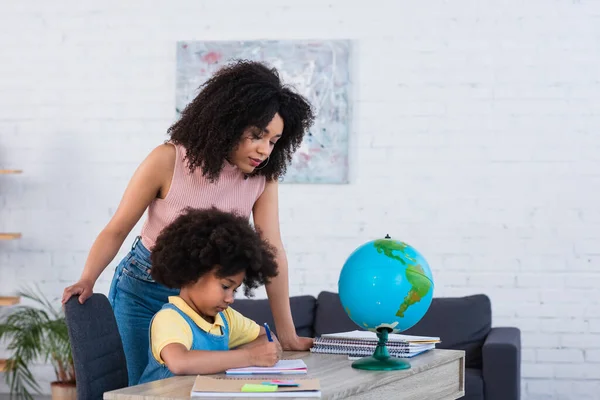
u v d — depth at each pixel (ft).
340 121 15.56
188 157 7.53
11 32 16.33
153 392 5.68
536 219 15.28
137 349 7.85
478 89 15.42
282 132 7.65
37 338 14.76
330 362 7.17
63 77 16.20
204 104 7.42
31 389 16.19
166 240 6.73
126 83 16.08
